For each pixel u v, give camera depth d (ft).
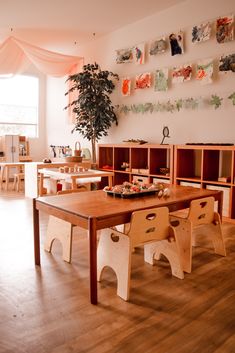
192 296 6.81
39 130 26.66
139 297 6.73
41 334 5.43
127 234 6.78
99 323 5.75
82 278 7.63
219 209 9.62
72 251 9.46
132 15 16.98
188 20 15.12
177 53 15.62
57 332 5.49
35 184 16.70
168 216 7.53
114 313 6.09
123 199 8.17
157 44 16.52
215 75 14.24
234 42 13.44
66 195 8.75
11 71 19.56
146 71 17.47
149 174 16.05
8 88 24.77
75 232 11.31
